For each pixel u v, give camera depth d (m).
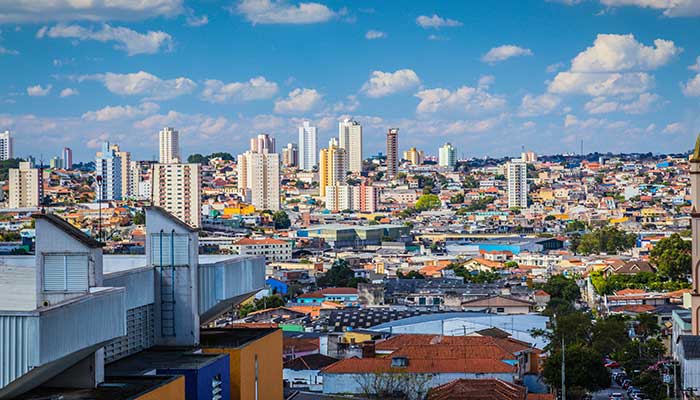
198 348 119.50
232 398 118.00
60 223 95.25
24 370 81.81
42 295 94.50
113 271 119.81
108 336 92.62
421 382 181.00
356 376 183.50
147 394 92.62
